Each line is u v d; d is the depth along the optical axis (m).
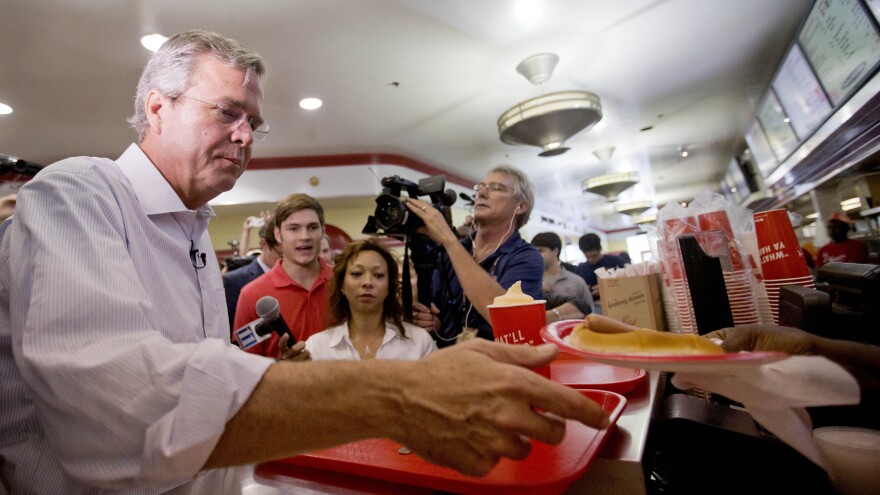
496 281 1.42
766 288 0.80
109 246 0.56
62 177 0.60
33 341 0.46
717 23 3.07
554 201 9.56
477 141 5.14
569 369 0.87
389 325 1.65
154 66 0.86
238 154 0.90
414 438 0.41
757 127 4.44
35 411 0.62
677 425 0.54
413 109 4.09
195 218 0.93
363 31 2.82
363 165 5.16
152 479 0.44
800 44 2.80
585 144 5.72
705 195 0.91
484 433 0.39
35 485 0.60
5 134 3.71
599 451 0.49
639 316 1.03
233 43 0.90
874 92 2.04
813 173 2.91
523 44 3.12
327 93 3.60
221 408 0.41
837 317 0.62
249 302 2.06
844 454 0.43
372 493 0.52
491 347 0.46
